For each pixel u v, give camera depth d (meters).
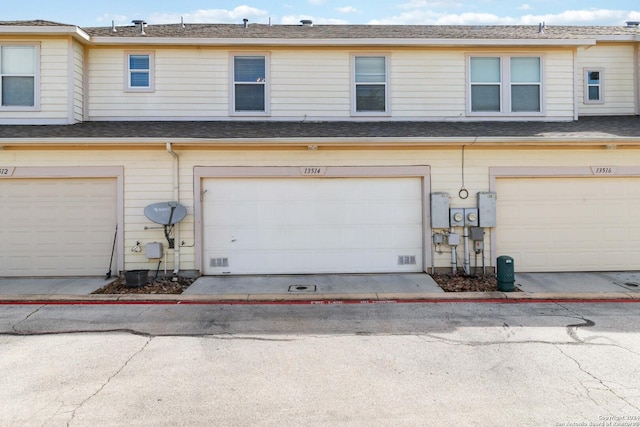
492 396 3.96
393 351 5.09
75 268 9.12
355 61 10.90
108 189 9.13
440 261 9.36
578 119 11.24
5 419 3.56
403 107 10.84
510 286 7.83
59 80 9.91
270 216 9.34
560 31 12.37
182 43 10.40
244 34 11.20
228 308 7.03
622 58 12.00
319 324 6.16
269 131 9.49
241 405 3.81
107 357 4.91
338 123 10.59
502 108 10.90
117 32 11.20
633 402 3.82
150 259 9.11
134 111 10.55
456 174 9.35
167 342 5.42
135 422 3.53
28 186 9.05
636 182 9.48
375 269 9.43
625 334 5.64
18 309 6.92
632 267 9.50
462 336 5.61
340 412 3.69
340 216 9.39
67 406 3.78
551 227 9.47
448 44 10.60
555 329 5.86
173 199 9.09
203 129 9.64
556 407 3.75
